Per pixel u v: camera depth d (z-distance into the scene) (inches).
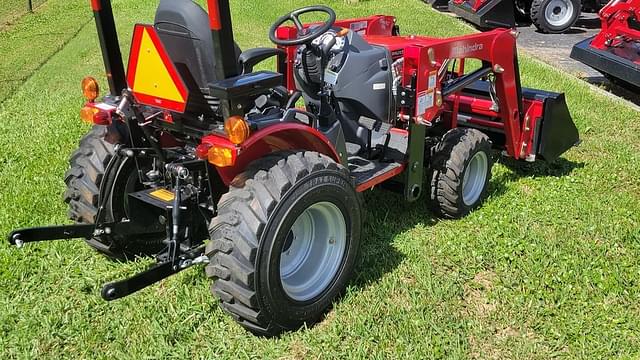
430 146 174.2
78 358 115.8
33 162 204.4
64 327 123.5
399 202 182.4
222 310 128.3
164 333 120.9
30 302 131.3
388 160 163.5
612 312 131.0
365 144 164.2
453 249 152.9
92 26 495.5
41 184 186.5
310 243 129.3
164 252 129.0
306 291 123.7
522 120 194.5
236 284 110.6
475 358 117.3
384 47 164.1
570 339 122.6
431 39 184.4
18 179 190.4
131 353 116.0
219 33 103.9
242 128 105.3
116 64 130.6
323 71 152.8
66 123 244.8
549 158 198.7
